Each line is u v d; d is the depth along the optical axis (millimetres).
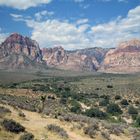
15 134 18953
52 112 35844
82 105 81812
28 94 80938
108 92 125000
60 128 24047
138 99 100312
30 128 22234
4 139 17266
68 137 23250
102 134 27922
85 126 28828
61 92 115688
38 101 61562
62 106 65062
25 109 34688
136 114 65000
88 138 25438
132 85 155875
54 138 21328
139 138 30703
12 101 39312
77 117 34000
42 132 21969
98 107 77938
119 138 30000
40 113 33906
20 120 24609
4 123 19281
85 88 147750
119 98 101562
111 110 68875
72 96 100062
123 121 56750
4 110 25844
